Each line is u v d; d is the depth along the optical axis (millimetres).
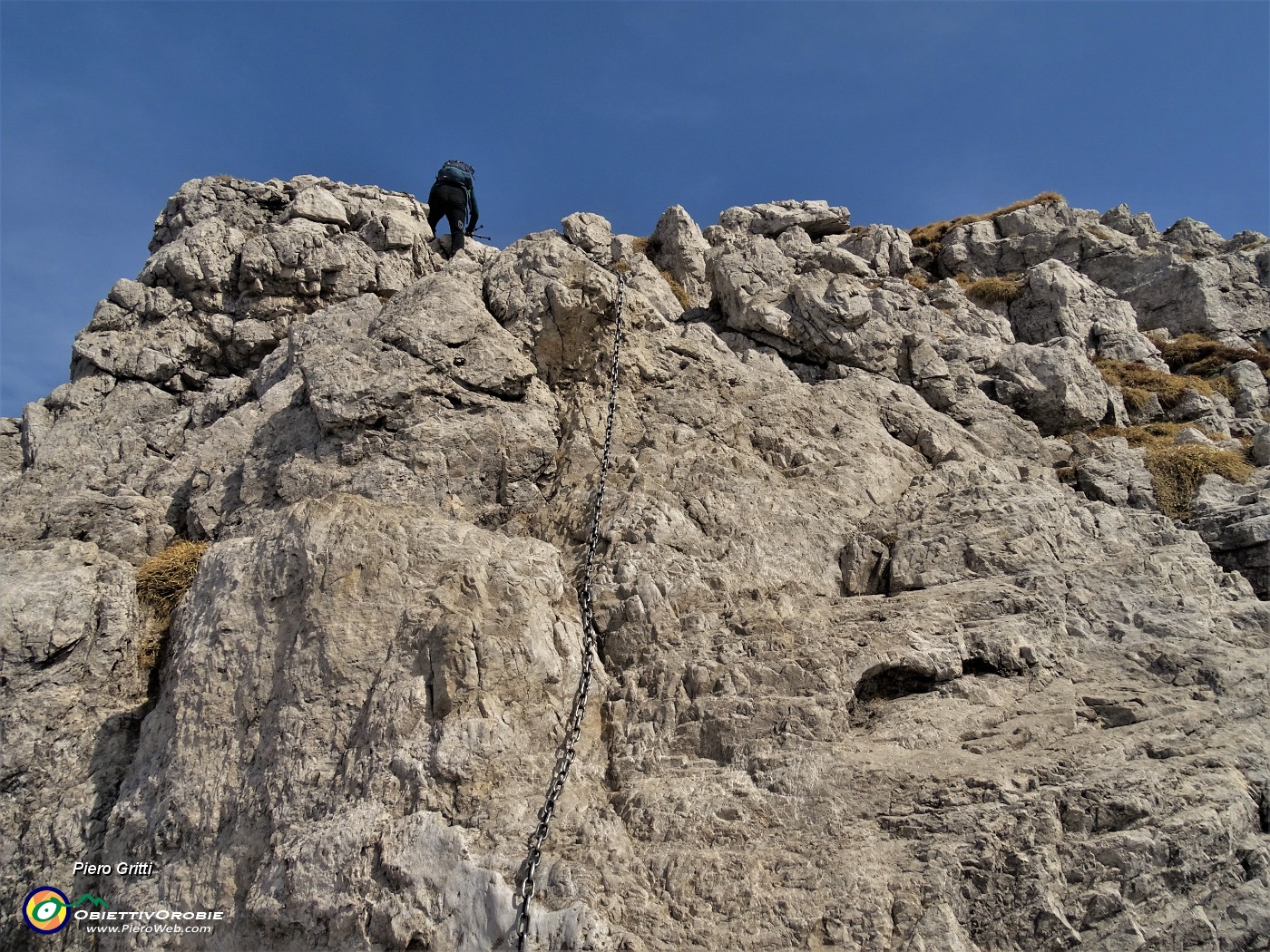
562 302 16938
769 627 12719
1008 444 18375
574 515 14688
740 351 19984
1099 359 22656
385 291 21484
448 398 15727
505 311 17297
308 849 10758
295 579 12773
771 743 11453
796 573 14227
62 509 15797
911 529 14516
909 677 12320
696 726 11727
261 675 12281
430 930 10109
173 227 23141
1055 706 11727
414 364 15703
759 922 9938
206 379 20266
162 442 17875
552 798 10883
